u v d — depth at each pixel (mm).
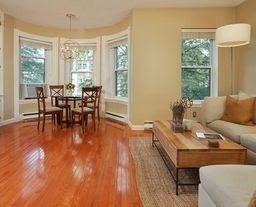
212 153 2270
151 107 5391
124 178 2711
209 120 4133
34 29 6633
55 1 4934
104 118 6969
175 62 5324
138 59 5336
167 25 5281
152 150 3807
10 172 2846
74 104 5934
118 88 6867
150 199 2217
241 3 4977
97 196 2273
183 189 2430
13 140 4367
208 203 1615
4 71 5797
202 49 5523
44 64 7070
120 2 4961
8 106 5988
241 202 1244
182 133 2990
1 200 2176
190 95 5562
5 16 5770
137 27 5305
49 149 3820
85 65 7336
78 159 3354
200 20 5270
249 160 2850
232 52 5250
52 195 2281
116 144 4172
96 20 6320
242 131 3162
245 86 4863
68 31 7152
